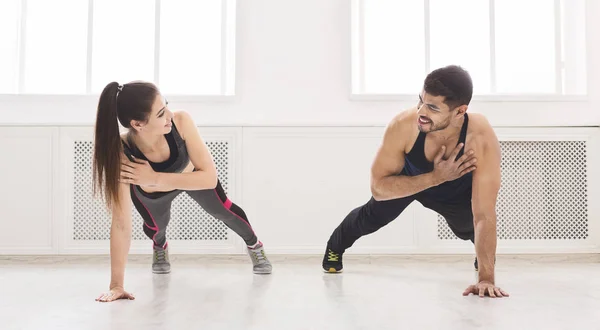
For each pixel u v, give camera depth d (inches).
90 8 139.6
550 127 131.4
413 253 129.7
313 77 139.3
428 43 141.3
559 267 120.5
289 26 139.4
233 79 142.3
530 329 62.0
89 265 124.6
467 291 83.8
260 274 109.3
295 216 130.5
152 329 62.2
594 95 139.8
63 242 129.5
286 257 132.0
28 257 130.3
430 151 85.7
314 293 86.5
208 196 96.0
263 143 130.7
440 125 78.9
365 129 130.7
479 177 83.1
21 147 129.7
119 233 82.0
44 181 129.8
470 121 83.7
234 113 138.7
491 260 84.0
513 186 132.6
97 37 143.0
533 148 132.6
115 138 78.5
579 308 73.7
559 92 145.6
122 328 62.8
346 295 84.7
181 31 144.8
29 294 86.2
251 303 78.1
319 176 130.6
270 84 139.2
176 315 69.7
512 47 146.1
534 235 132.6
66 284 96.8
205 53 145.0
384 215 99.7
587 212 132.2
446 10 145.0
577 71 143.9
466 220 96.0
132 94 77.4
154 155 86.2
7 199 129.3
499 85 146.5
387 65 145.0
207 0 144.9
